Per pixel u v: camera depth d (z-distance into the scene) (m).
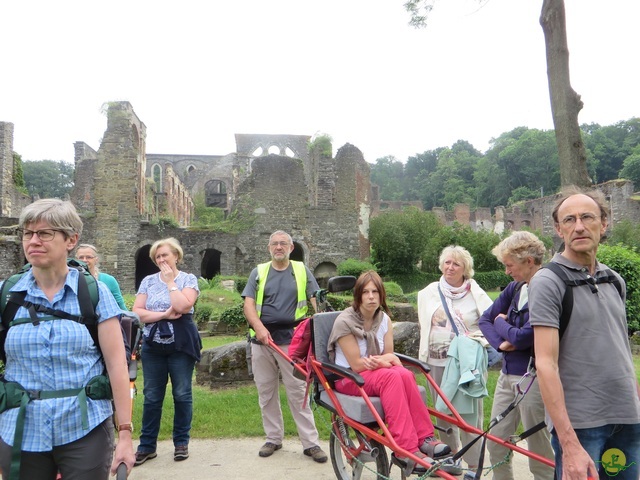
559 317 3.00
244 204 31.25
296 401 5.64
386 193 110.06
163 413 6.96
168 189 38.59
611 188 50.72
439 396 4.46
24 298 2.97
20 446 2.77
